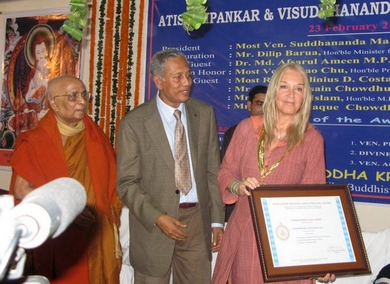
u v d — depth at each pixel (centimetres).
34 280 82
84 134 288
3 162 515
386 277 267
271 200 201
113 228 290
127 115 258
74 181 79
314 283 215
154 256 248
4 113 518
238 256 212
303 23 394
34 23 507
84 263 278
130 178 249
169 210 246
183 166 250
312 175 210
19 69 512
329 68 383
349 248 204
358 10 374
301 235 200
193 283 253
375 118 368
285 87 204
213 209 266
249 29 415
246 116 418
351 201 210
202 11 215
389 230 308
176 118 254
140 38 460
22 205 64
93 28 478
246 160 215
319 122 385
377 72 368
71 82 276
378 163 367
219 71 427
